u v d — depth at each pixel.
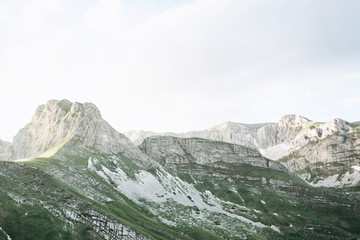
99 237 105.19
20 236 86.81
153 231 139.75
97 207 126.50
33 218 96.69
